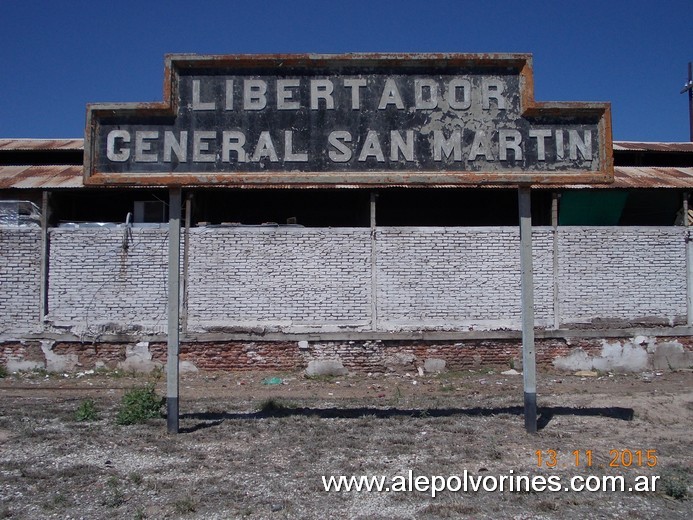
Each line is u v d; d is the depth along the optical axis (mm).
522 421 9203
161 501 6090
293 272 14242
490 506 6023
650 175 16094
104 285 14211
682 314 14688
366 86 8594
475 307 14328
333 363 14086
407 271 14328
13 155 17062
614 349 14469
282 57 8523
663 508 6055
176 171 8438
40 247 14273
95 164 8414
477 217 16703
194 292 14148
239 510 5867
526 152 8531
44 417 9656
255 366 14078
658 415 9812
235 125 8516
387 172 8438
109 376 13875
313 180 8352
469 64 8625
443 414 9719
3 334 14117
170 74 8461
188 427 8883
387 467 7078
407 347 14203
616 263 14625
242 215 16594
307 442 8039
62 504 5996
